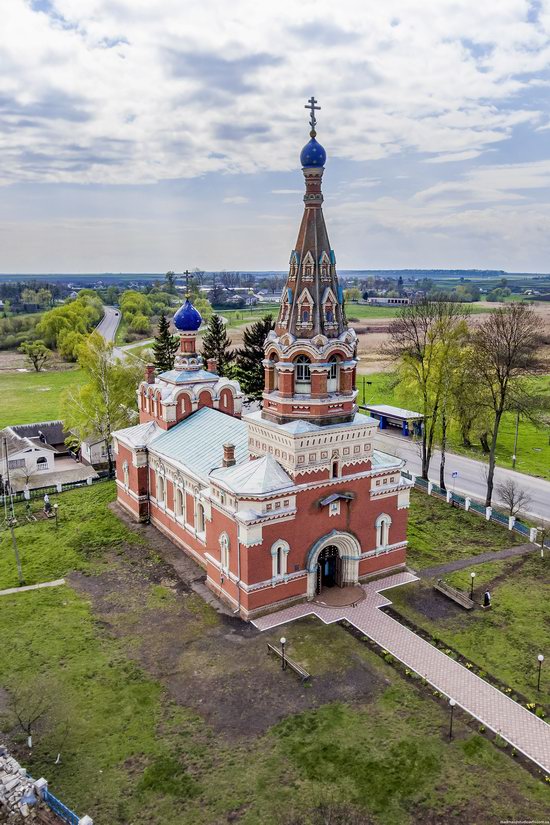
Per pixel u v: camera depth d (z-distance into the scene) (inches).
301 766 1127.6
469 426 2849.4
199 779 1103.0
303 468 1576.0
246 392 3408.0
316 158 1521.9
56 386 5349.4
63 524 2233.0
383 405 3811.5
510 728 1220.5
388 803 1050.1
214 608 1641.2
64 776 1112.8
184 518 1984.5
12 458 2800.2
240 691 1326.3
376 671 1387.8
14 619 1603.1
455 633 1530.5
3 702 1299.2
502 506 2437.3
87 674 1382.9
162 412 2253.9
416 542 2042.3
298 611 1612.9
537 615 1611.7
